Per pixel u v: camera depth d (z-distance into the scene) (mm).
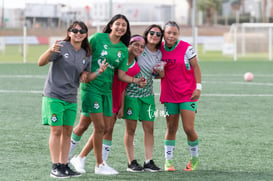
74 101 9250
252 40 54781
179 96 9672
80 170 9664
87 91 9383
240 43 54094
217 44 54812
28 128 14062
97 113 9336
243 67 38188
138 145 12039
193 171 9758
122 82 9734
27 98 20453
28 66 36031
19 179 9008
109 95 9523
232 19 87312
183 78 9672
